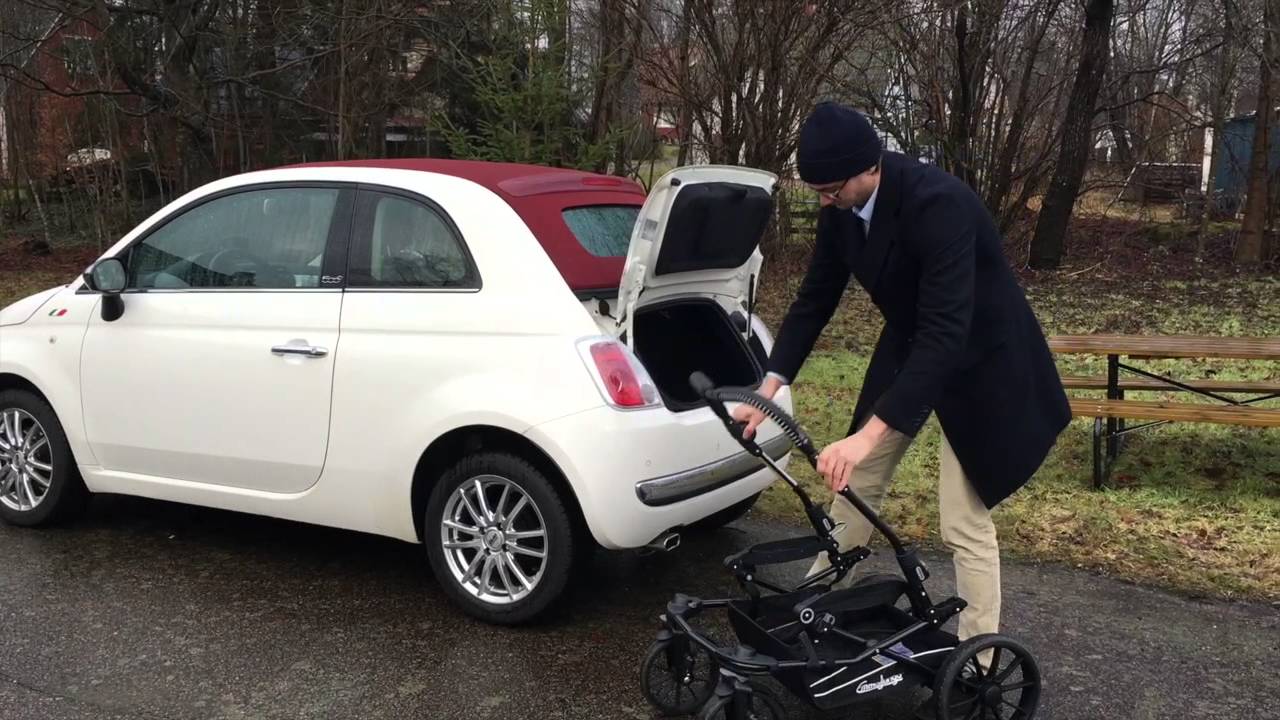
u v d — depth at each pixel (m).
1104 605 3.87
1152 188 15.55
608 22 9.46
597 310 3.45
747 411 3.02
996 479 2.84
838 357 8.14
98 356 4.20
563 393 3.31
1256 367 7.54
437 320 3.53
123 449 4.19
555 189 3.75
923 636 2.86
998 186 12.59
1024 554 4.38
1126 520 4.72
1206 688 3.25
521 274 3.45
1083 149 12.92
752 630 2.74
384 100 12.82
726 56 8.52
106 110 14.08
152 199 16.00
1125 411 4.96
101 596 3.84
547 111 9.62
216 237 4.06
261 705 3.07
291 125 14.24
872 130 2.74
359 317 3.66
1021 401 2.83
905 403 2.64
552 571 3.46
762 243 9.83
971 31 11.54
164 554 4.28
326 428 3.70
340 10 11.91
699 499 3.53
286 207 3.93
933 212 2.69
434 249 3.62
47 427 4.40
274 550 4.36
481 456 3.53
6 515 4.56
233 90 13.49
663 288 3.70
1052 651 3.49
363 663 3.34
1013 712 2.99
